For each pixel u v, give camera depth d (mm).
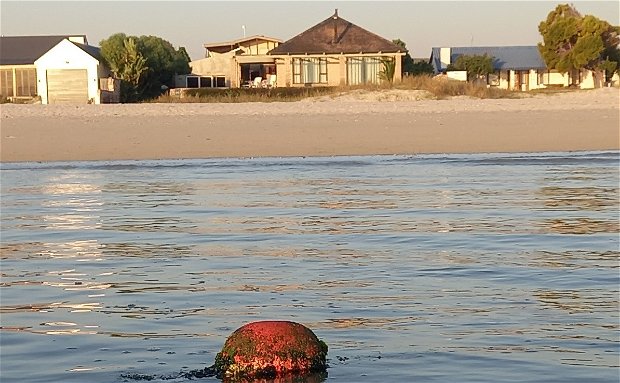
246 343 8570
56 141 33156
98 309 11023
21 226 17422
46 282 12578
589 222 17062
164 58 69562
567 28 78750
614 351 9023
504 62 83375
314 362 8570
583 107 43844
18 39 70688
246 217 18188
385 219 17719
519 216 17875
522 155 29375
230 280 12531
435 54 84812
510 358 8828
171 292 11852
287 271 13062
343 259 13875
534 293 11500
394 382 8180
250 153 30484
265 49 75250
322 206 19531
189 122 38906
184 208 19500
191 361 8898
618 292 11516
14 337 9859
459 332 9719
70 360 9016
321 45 65688
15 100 63656
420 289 11789
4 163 28859
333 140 33125
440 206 19297
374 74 65688
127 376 8500
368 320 10258
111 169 27219
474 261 13609
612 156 28812
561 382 8141
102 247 15203
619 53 80000
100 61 64688
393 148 31203
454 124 37094
